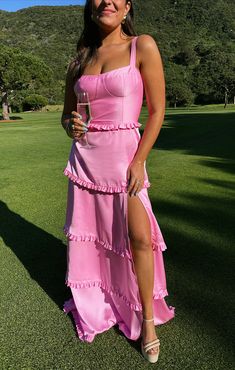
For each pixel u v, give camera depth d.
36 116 39.69
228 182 5.99
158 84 2.17
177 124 19.19
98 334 2.44
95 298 2.57
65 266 3.33
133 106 2.20
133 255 2.26
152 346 2.21
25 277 3.15
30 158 8.93
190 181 6.09
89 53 2.28
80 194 2.41
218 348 2.26
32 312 2.68
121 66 2.16
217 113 34.22
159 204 4.89
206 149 9.77
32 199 5.30
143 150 2.20
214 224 4.14
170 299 2.76
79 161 2.35
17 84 36.62
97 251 2.53
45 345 2.35
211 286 2.91
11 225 4.31
